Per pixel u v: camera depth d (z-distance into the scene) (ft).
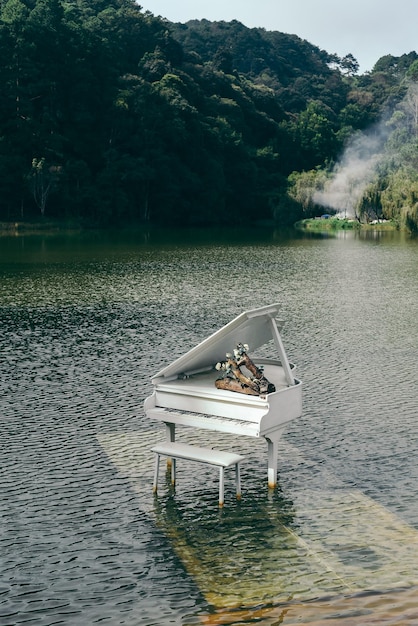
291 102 634.43
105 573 26.43
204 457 31.63
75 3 551.18
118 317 80.02
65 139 354.74
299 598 24.90
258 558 27.45
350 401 47.24
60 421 42.80
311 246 208.03
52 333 70.54
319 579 26.03
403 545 28.25
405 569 26.58
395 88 651.66
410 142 451.12
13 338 68.13
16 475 34.78
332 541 28.66
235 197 426.92
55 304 90.58
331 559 27.35
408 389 50.19
